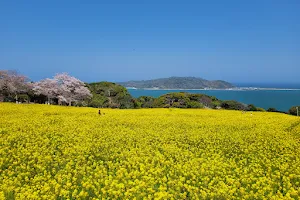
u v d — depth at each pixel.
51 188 10.76
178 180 11.60
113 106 67.62
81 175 12.34
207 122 28.48
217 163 13.91
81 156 14.68
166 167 13.77
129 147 17.34
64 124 24.23
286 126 26.62
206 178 11.77
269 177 12.02
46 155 14.96
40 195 10.13
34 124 23.06
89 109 40.09
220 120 30.39
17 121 24.06
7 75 59.00
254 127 25.97
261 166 13.86
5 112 29.88
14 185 10.94
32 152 15.52
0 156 14.54
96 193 10.23
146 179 11.60
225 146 18.00
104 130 22.22
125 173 12.17
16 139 17.78
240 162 14.52
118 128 23.41
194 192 10.55
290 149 17.28
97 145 17.22
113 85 79.38
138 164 13.75
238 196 10.36
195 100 71.75
